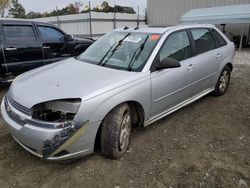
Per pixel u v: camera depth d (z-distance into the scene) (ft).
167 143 10.53
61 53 21.62
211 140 10.84
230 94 17.28
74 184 8.05
